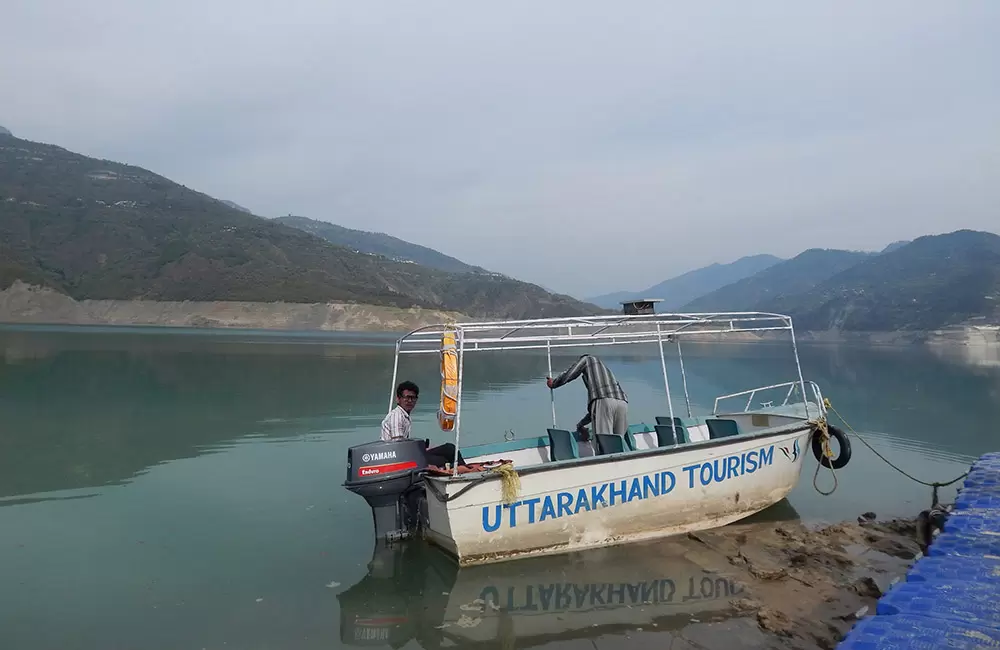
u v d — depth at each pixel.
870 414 19.09
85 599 6.07
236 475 10.94
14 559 7.07
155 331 80.00
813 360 46.69
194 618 5.68
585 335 8.38
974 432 15.88
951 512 7.20
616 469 7.47
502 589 6.41
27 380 23.09
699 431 10.39
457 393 7.14
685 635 5.44
